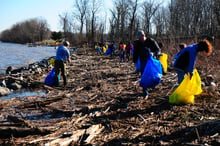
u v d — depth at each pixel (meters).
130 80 10.43
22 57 32.38
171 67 12.20
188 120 4.97
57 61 9.66
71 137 4.25
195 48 5.90
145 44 6.89
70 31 74.44
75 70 14.60
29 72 14.66
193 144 3.79
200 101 6.25
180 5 35.66
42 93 8.68
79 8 62.97
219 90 7.18
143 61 6.90
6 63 24.14
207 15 33.00
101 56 28.23
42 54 40.66
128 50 20.80
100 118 5.39
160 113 5.52
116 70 14.09
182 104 6.02
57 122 5.30
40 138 4.27
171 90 7.62
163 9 45.81
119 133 4.51
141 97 6.99
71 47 57.31
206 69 11.14
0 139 4.38
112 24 51.12
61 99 7.41
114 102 6.73
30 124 5.04
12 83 9.70
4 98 8.01
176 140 4.06
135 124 4.92
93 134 4.41
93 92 8.30
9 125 4.95
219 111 5.41
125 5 47.78
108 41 50.72
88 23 62.84
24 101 7.34
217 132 4.22
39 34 109.06
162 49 15.49
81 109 6.20
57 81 9.77
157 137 4.23
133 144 3.98
